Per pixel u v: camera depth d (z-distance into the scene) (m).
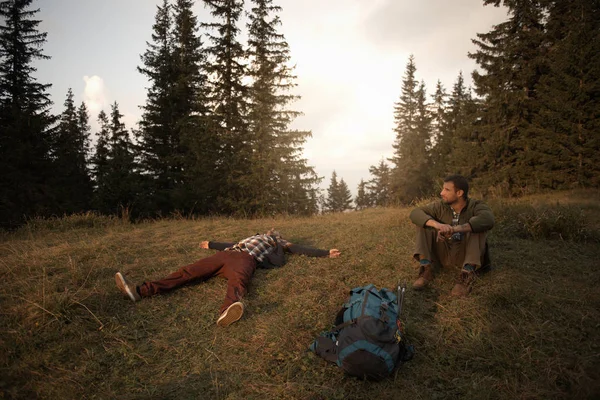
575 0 16.11
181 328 3.23
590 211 7.70
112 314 3.39
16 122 18.94
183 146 17.81
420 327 3.15
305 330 3.17
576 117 14.41
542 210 6.62
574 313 3.18
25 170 19.12
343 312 3.06
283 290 3.92
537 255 4.60
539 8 17.38
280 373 2.65
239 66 17.20
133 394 2.42
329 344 2.80
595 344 2.73
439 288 3.82
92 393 2.42
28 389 2.38
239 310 3.21
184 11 20.38
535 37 17.14
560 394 2.27
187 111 18.91
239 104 17.11
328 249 5.40
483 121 19.17
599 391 2.18
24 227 7.76
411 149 34.31
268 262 4.55
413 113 39.91
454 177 3.82
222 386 2.50
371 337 2.49
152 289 3.73
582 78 14.49
